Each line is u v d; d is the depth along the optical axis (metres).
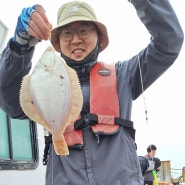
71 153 0.89
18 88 0.94
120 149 0.88
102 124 0.90
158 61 0.95
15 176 1.29
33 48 0.91
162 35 0.92
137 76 0.98
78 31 0.96
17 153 1.36
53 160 0.91
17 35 0.87
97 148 0.89
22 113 0.99
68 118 0.84
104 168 0.87
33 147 1.47
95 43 0.97
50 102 0.84
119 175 0.85
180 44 0.96
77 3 0.98
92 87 0.94
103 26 0.98
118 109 0.93
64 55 0.97
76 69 0.97
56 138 0.81
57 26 0.96
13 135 1.36
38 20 0.82
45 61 0.87
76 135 0.90
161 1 0.94
